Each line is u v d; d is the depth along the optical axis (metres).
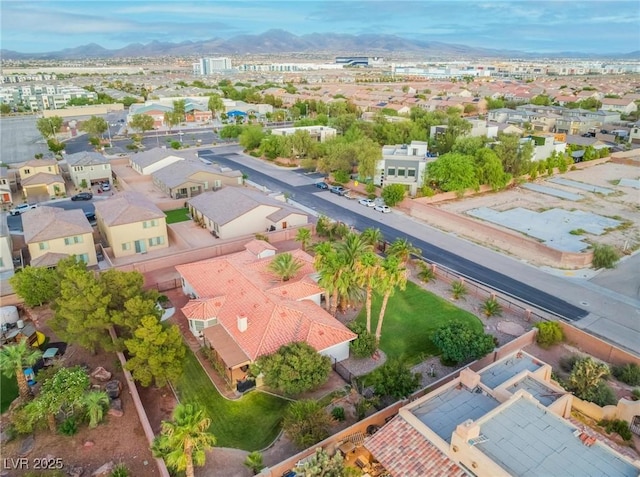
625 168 107.00
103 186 86.94
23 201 80.25
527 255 60.47
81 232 53.28
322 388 35.47
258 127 126.44
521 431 24.50
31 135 144.00
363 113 166.50
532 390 29.72
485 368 32.72
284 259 44.78
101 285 37.75
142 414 30.98
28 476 26.73
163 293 49.09
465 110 177.88
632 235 67.06
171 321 43.84
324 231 64.19
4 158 110.56
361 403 31.77
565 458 22.77
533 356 37.59
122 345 36.06
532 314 45.09
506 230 68.12
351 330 39.66
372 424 30.44
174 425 23.25
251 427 31.42
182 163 89.50
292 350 34.16
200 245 62.31
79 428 30.91
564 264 57.62
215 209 67.12
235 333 37.56
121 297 38.72
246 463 27.22
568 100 192.38
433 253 60.66
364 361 38.81
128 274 39.62
